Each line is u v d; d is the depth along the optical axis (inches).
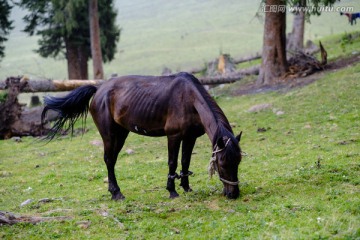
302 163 410.0
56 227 285.6
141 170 473.7
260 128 601.3
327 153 432.8
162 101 336.5
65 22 1270.9
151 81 350.0
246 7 5059.1
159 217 304.2
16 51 3784.5
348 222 249.8
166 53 3147.1
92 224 293.3
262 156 467.2
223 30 3905.0
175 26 4559.5
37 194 414.0
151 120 342.0
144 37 4094.5
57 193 412.2
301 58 942.4
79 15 1331.2
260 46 2901.1
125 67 2787.9
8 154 615.2
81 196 392.8
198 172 440.1
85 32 1360.7
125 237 266.5
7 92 755.4
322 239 230.8
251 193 337.4
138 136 665.0
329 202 289.3
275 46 922.7
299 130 564.7
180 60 2807.6
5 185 457.7
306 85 812.0
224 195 334.0
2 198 408.2
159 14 5625.0
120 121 358.3
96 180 454.9
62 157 568.7
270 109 706.2
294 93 760.3
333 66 908.0
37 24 1342.3
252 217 277.9
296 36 1284.4
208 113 314.7
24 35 4717.0
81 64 1395.2
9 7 1211.2
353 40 1200.8
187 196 345.7
